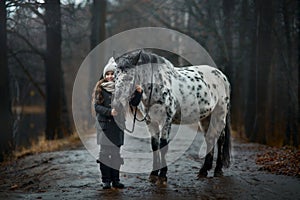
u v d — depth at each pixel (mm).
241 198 6098
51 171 8453
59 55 14688
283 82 15953
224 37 15312
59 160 9719
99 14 16375
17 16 10969
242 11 14484
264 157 9031
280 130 16734
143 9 22188
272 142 14938
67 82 30391
